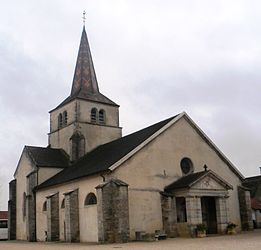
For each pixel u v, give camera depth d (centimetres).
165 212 2742
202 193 2714
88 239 2741
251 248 1666
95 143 3922
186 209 2672
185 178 2859
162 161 2888
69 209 2866
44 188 3397
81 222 2842
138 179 2720
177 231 2720
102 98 4175
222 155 3241
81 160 3622
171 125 3022
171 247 1888
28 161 3791
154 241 2423
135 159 2745
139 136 3136
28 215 3494
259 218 4400
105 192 2539
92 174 2727
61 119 4144
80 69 4309
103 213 2503
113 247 2095
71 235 2825
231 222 2969
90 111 3991
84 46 4425
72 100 3975
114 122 4119
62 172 3569
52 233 3117
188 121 3141
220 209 2806
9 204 3966
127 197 2544
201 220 2667
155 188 2789
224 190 2830
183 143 3055
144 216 2678
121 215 2488
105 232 2488
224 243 1988
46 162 3681
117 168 2647
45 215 3341
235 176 3281
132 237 2580
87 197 2820
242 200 3206
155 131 2938
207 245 1906
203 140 3188
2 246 2608
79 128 3859
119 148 3108
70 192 2894
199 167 3083
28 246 2553
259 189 5088
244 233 2869
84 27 4550
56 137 4134
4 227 4869
